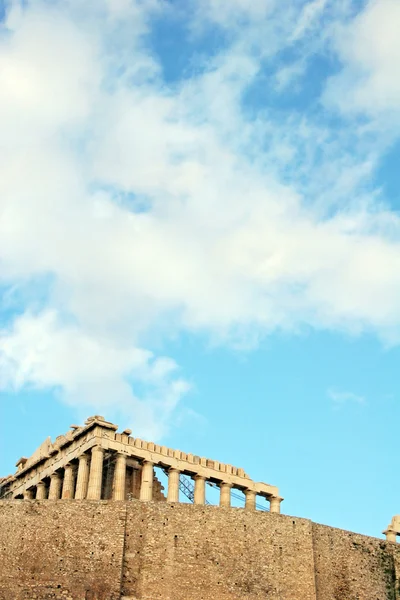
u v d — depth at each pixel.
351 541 113.38
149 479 132.25
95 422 130.75
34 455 142.88
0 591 100.62
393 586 113.25
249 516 108.81
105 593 101.06
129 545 104.06
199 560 105.31
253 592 105.62
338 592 110.25
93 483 128.38
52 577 101.50
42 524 103.81
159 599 102.69
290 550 109.00
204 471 137.00
